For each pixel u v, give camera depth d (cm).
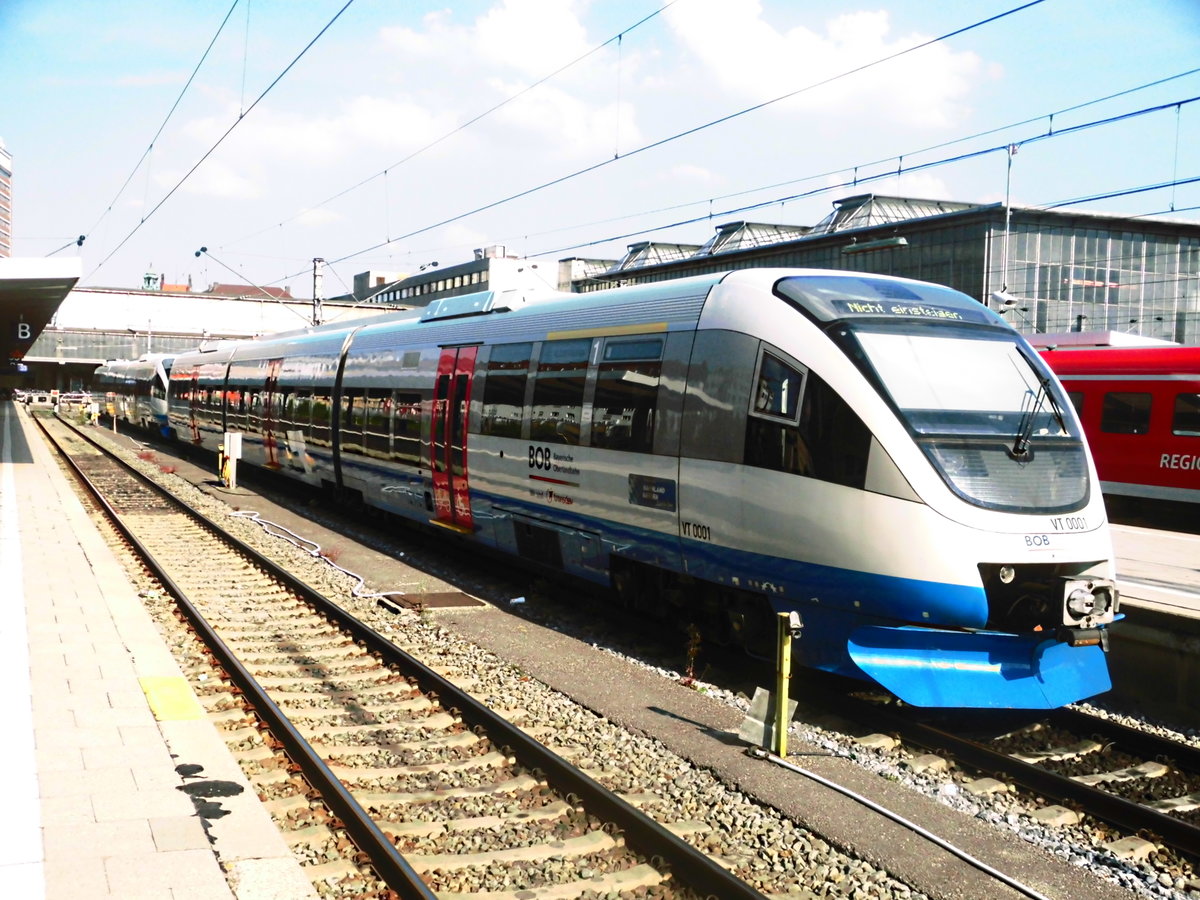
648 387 964
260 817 545
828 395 787
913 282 915
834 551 778
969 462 764
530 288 1324
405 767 675
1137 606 884
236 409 2591
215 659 898
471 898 496
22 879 461
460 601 1177
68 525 1664
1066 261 4606
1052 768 718
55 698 732
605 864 541
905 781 673
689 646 928
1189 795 674
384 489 1602
